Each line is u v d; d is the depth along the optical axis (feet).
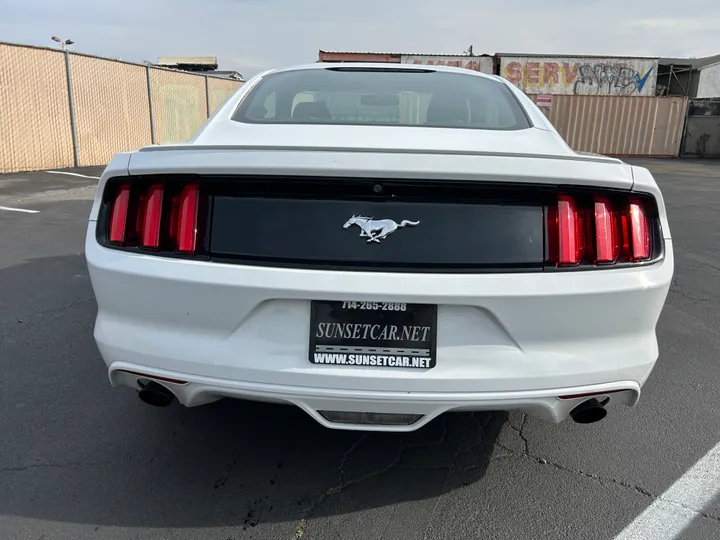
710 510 7.01
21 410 9.02
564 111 70.95
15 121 41.57
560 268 6.05
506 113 8.34
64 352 11.17
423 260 5.94
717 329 13.08
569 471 7.76
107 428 8.60
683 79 110.73
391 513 6.92
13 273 16.35
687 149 71.20
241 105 8.39
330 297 5.91
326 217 6.01
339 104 8.45
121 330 6.55
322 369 6.08
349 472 7.70
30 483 7.31
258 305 6.06
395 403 6.10
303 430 8.67
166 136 58.54
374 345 6.08
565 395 6.21
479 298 5.87
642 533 6.63
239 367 6.14
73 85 46.29
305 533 6.57
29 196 31.19
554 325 6.06
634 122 70.79
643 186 6.21
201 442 8.30
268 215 6.07
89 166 48.03
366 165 5.83
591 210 6.12
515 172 5.87
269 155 5.96
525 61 86.99
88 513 6.82
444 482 7.51
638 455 8.13
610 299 6.07
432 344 6.06
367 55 82.43
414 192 5.99
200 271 6.08
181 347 6.26
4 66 40.34
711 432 8.73
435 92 8.95
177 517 6.79
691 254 20.45
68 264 17.43
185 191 6.19
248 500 7.11
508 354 6.08
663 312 14.21
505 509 7.01
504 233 6.00
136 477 7.49
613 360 6.26
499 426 8.86
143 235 6.33
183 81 60.44
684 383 10.36
